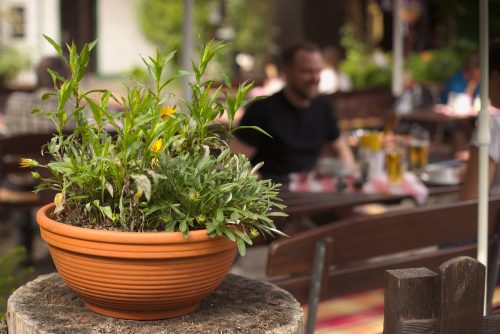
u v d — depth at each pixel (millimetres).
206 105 1530
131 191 1446
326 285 2299
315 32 14891
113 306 1517
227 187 1451
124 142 1405
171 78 1503
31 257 4660
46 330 1471
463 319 1382
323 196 3584
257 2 15273
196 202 1457
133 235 1400
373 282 2459
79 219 1534
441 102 8898
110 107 5273
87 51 1452
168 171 1468
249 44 15250
